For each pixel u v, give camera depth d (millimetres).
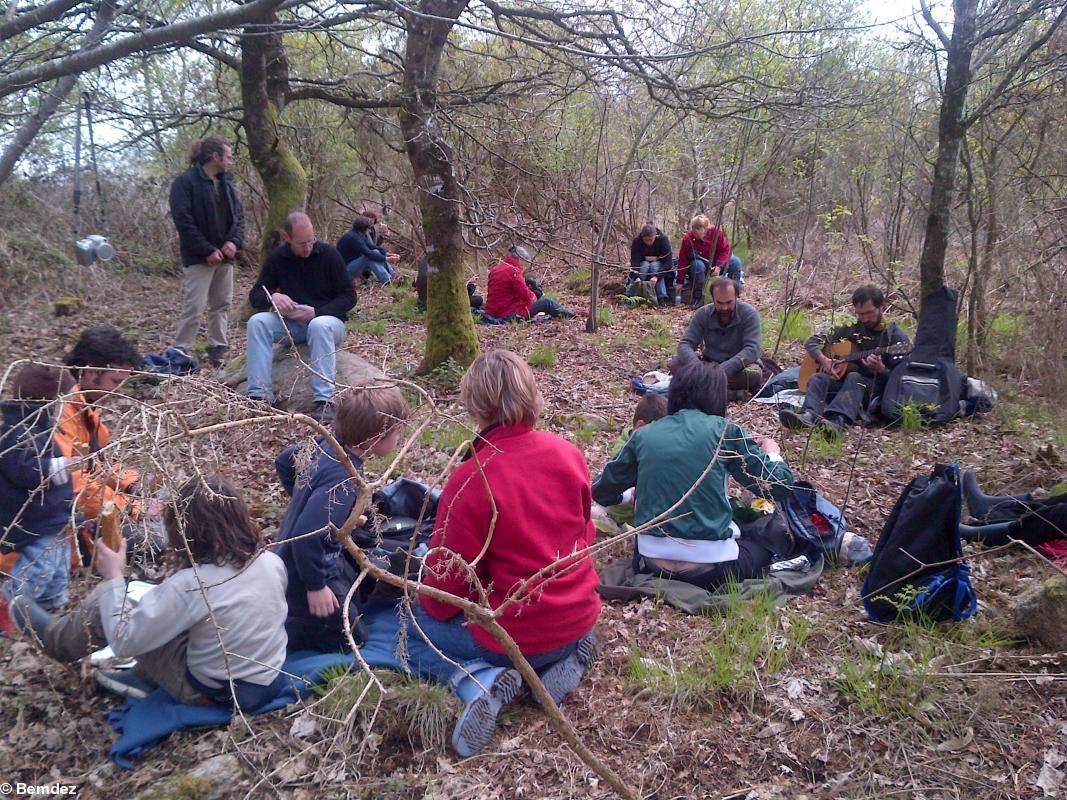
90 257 7070
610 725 3055
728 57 7082
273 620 3012
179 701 3006
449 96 8992
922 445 5629
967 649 3334
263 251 9141
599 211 11289
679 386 3973
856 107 7312
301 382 6180
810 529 4023
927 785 2723
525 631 2961
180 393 2186
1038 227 6246
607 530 4395
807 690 3180
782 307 10148
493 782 2805
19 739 2936
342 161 14023
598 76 7281
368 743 2875
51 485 3012
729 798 2721
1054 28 5719
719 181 11320
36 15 4359
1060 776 2699
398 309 10250
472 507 2930
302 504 3254
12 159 4492
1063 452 5230
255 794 2709
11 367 2186
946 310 6223
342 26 9922
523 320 10023
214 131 12273
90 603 2871
